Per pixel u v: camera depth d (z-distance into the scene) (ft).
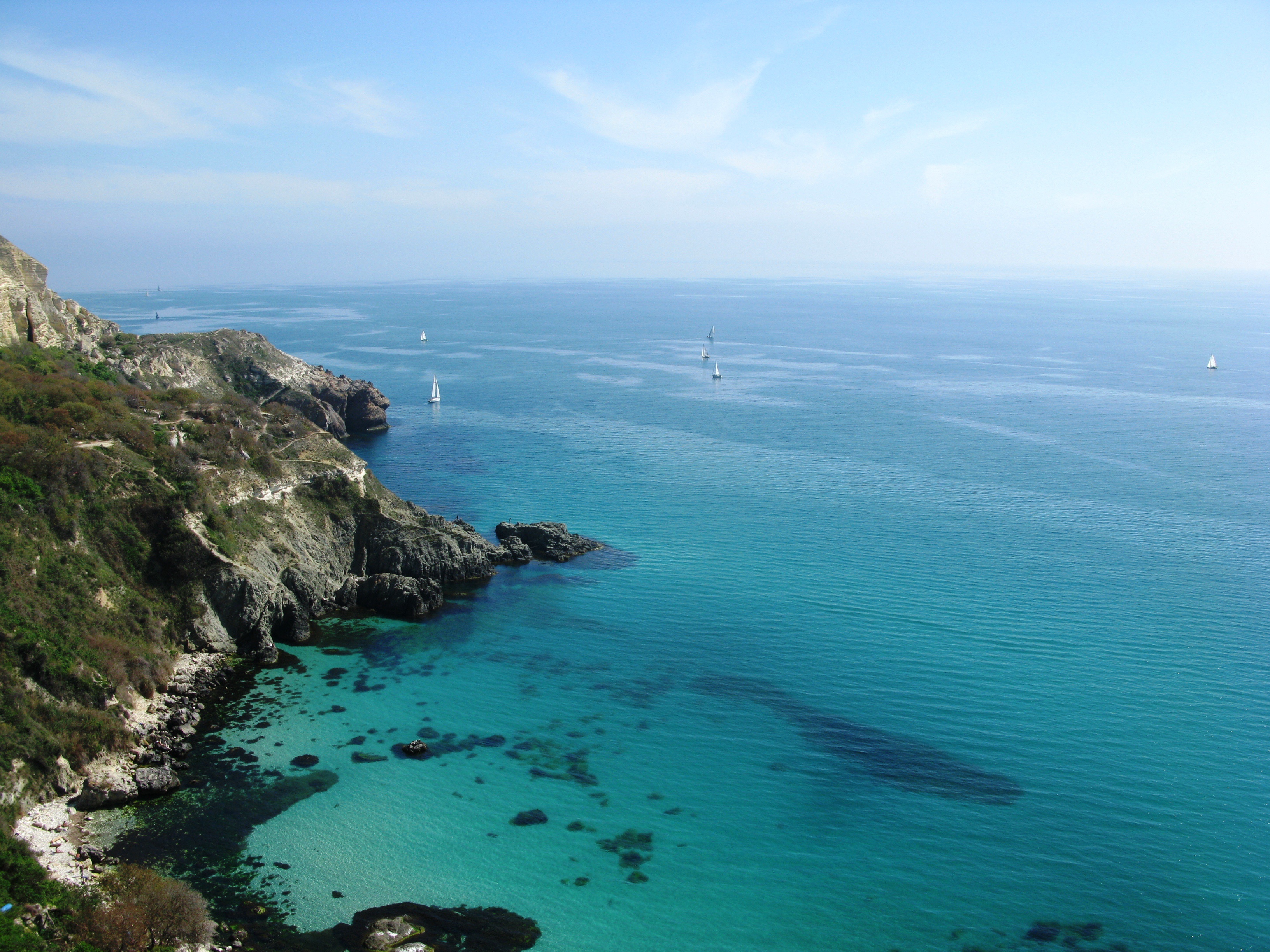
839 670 227.81
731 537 336.08
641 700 213.05
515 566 306.35
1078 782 179.52
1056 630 249.14
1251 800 173.47
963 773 183.01
